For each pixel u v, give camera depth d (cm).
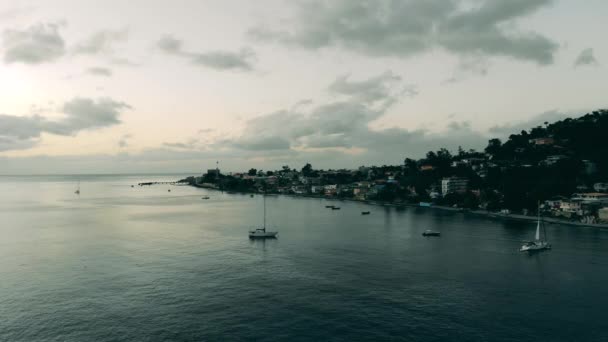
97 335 7469
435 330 7675
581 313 8444
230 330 7662
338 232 18950
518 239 16812
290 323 7962
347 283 10438
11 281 10562
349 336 7438
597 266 12081
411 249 14738
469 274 11262
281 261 12788
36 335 7481
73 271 11500
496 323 7975
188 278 10825
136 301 9119
